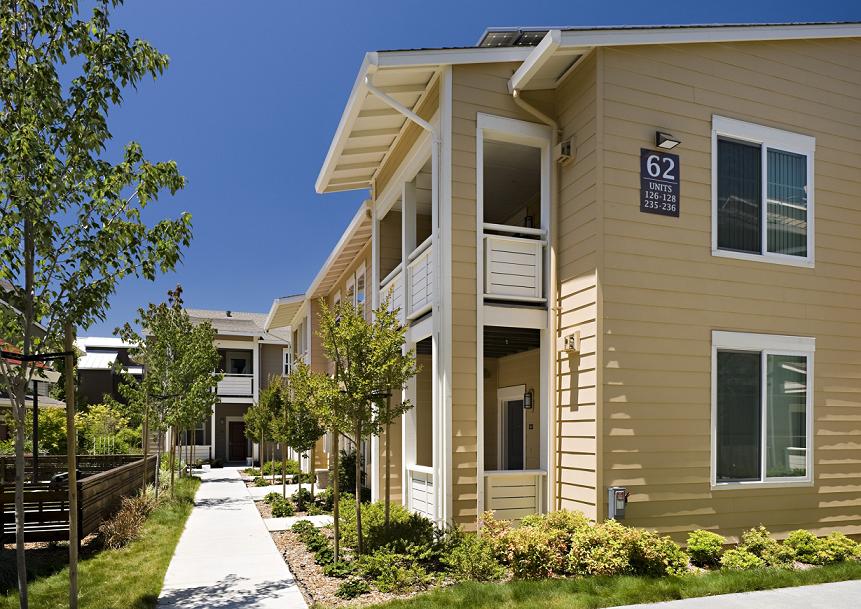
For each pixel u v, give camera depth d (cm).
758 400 801
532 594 561
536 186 1080
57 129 515
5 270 501
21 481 510
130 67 547
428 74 811
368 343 727
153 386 1355
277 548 854
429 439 1040
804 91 866
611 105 748
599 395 707
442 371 764
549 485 779
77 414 2236
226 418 2833
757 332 801
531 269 823
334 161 1002
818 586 604
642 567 634
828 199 873
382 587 611
